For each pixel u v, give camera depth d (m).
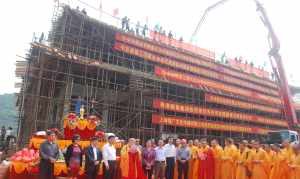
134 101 27.67
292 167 12.90
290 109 28.00
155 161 15.35
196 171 15.65
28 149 14.41
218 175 15.43
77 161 12.75
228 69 40.75
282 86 28.62
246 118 40.03
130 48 29.70
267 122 43.50
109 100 27.95
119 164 13.93
